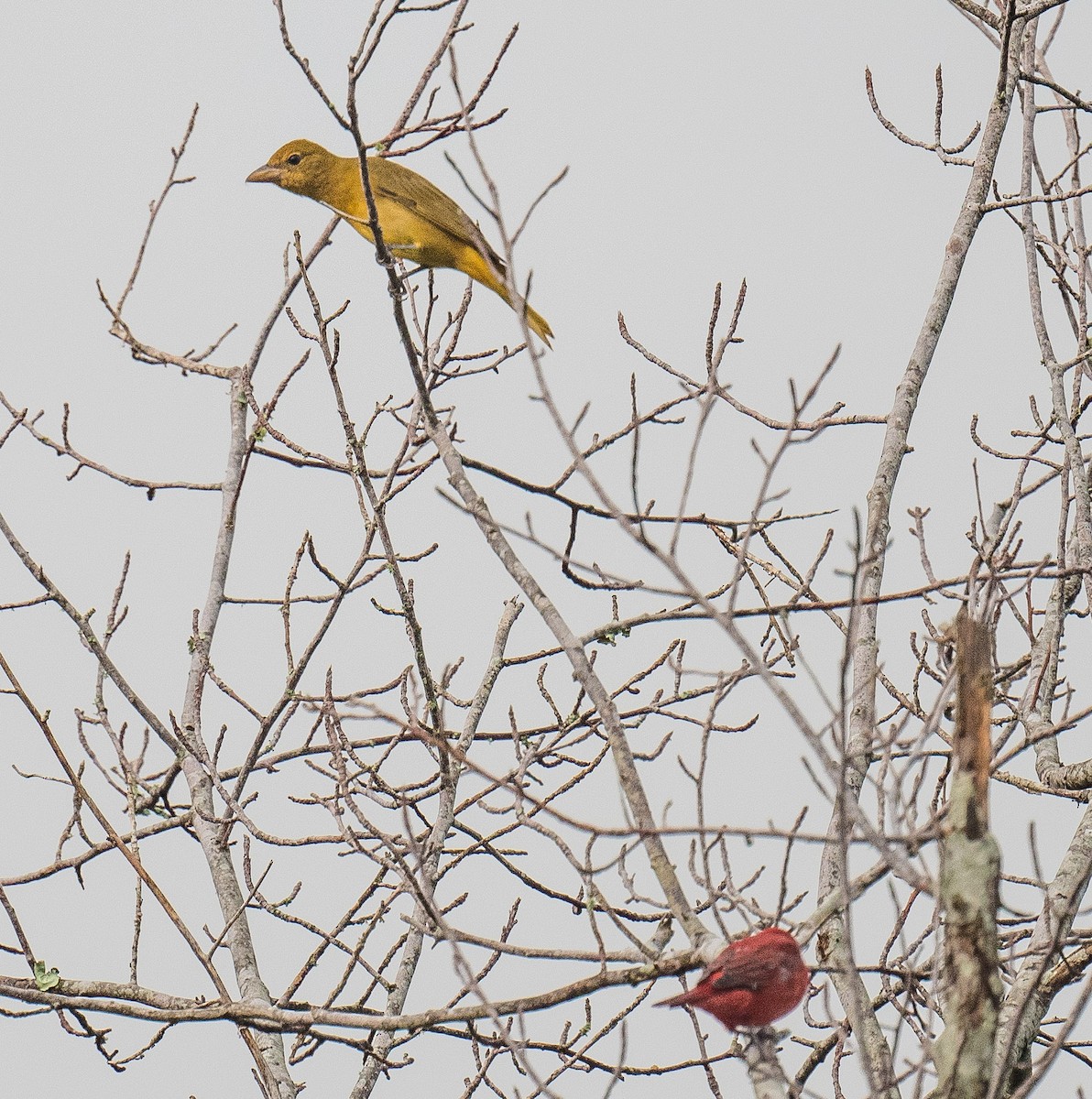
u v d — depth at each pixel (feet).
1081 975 32.94
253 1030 40.09
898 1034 23.50
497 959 40.27
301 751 46.01
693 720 42.93
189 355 49.01
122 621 44.32
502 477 41.96
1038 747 37.96
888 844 24.08
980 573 33.60
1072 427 41.14
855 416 40.42
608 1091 25.76
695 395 41.55
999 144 41.24
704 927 27.35
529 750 44.37
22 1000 33.71
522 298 24.45
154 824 44.91
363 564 43.70
